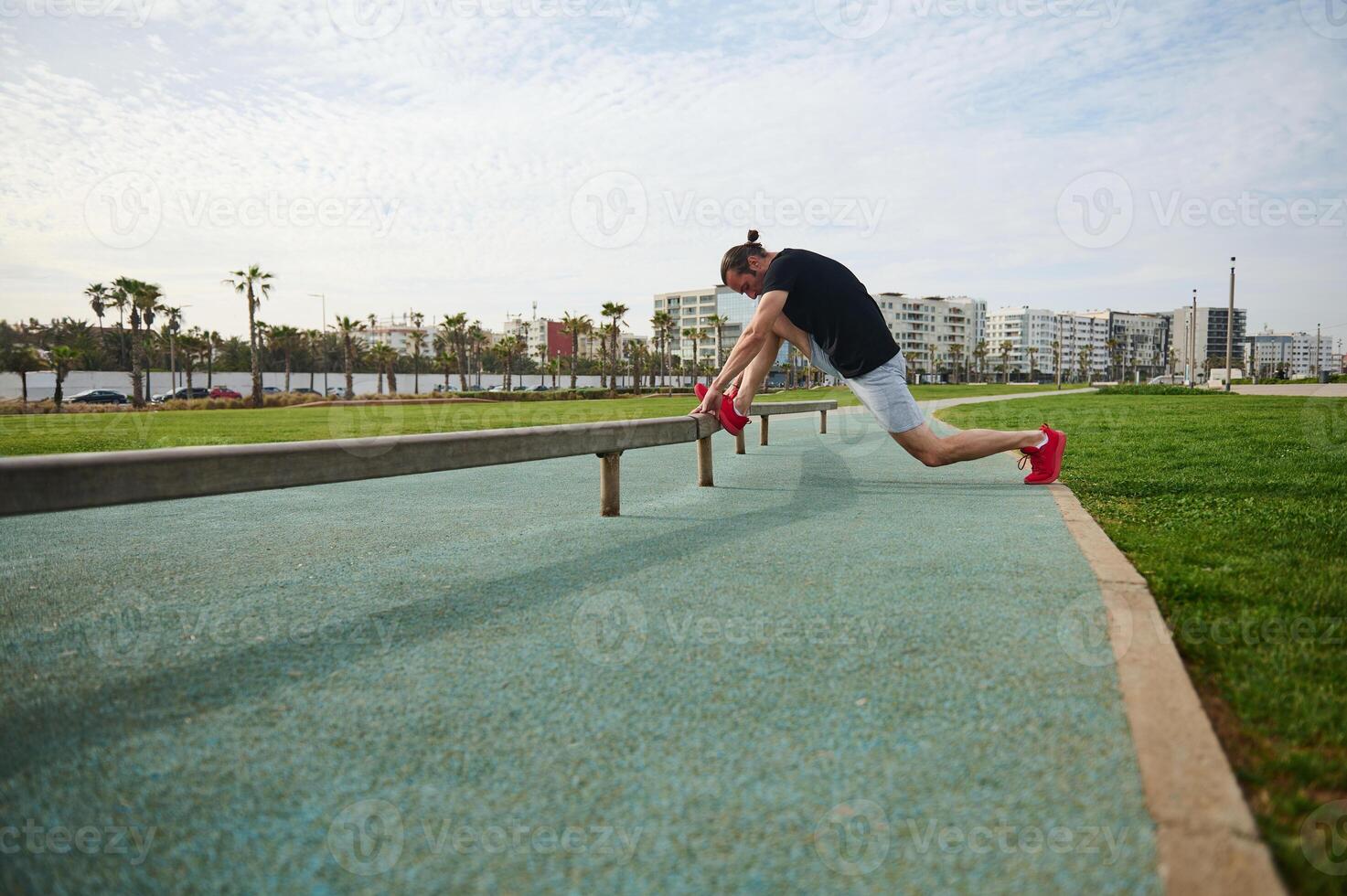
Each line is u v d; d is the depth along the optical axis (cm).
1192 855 104
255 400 4756
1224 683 163
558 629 204
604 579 256
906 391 413
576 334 7644
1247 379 5712
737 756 135
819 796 122
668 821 116
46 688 167
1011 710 150
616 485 388
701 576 257
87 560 299
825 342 400
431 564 283
